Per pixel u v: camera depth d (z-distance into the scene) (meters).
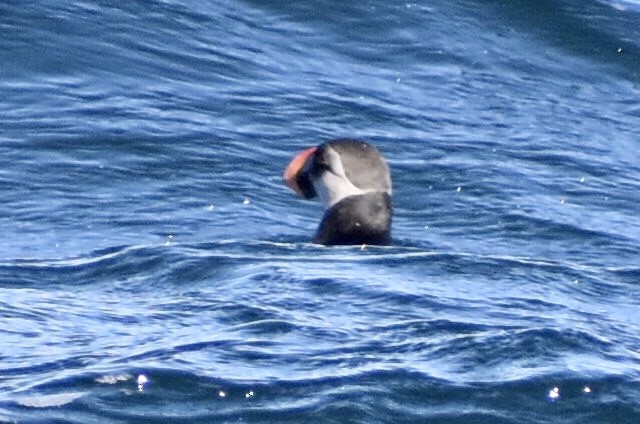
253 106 21.88
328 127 21.59
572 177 20.88
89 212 18.94
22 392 11.95
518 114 22.66
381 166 16.84
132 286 14.79
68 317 13.59
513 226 19.22
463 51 24.19
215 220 18.95
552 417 12.01
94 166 20.05
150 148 20.53
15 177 19.64
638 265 18.03
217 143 20.83
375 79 23.14
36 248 17.64
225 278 14.70
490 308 13.87
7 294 14.32
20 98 21.52
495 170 20.75
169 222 18.81
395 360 12.56
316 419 11.77
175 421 11.70
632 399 12.23
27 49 22.52
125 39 23.09
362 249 16.17
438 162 20.83
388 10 24.72
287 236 18.48
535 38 24.77
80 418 11.66
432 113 22.33
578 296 14.62
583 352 12.91
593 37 24.92
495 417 11.95
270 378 12.23
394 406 11.96
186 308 13.79
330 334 13.05
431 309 13.73
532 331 13.07
